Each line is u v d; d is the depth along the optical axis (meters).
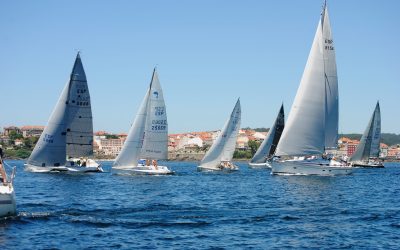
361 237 27.30
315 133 72.81
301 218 33.12
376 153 139.25
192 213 34.62
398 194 53.44
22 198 43.06
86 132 78.69
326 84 74.94
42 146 77.25
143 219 31.52
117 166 76.75
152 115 76.56
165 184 63.38
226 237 26.78
